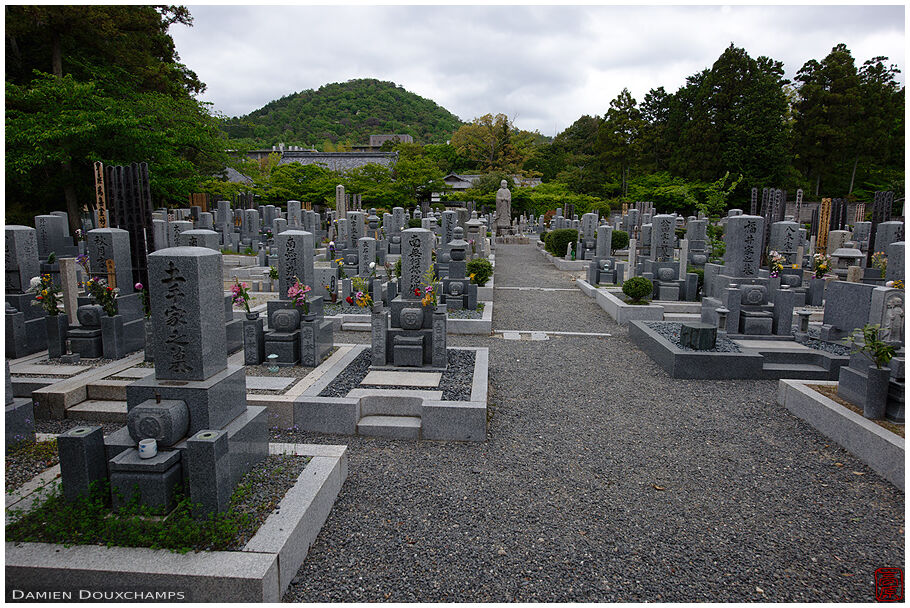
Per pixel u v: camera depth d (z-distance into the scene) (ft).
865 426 17.26
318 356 24.57
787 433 19.61
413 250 26.66
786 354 26.86
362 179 126.82
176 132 67.36
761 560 12.35
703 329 26.58
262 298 41.81
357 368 24.35
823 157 122.93
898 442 15.93
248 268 55.26
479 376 22.66
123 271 27.27
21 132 56.08
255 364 24.36
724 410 21.90
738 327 31.45
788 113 124.88
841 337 28.71
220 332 13.65
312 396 19.94
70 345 24.95
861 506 14.69
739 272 35.42
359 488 15.30
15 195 66.80
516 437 19.17
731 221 36.37
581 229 86.69
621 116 148.87
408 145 177.78
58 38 66.08
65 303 25.52
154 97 70.23
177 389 12.44
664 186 128.47
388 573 11.64
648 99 164.25
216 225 82.02
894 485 15.80
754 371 25.82
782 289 30.68
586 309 43.70
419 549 12.51
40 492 12.35
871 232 53.26
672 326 33.32
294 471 13.82
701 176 126.21
